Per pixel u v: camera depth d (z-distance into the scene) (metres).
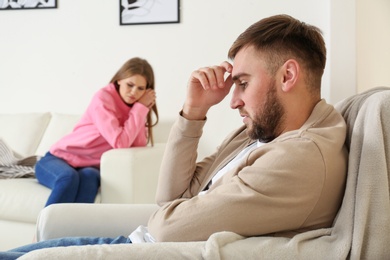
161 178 1.23
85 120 2.57
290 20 1.02
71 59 3.22
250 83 0.99
